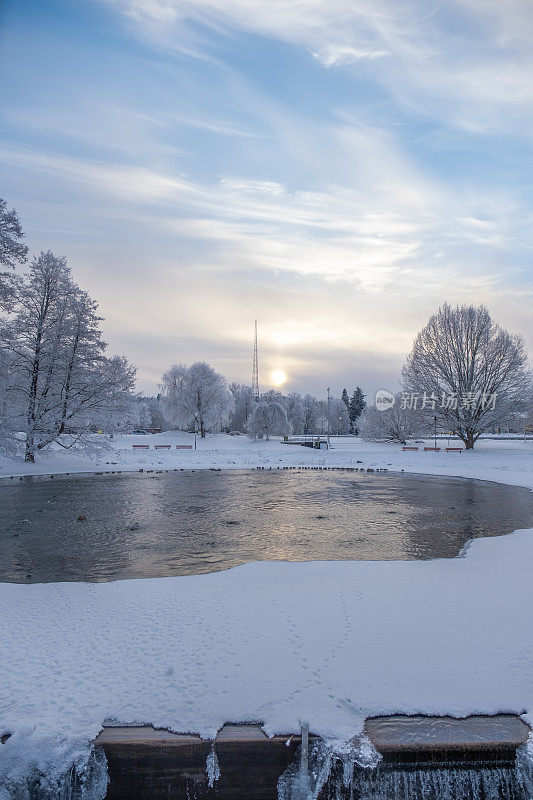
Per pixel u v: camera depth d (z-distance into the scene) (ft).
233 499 55.77
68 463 95.20
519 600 20.89
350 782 11.61
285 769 11.83
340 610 19.70
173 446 156.46
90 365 92.79
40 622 18.58
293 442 173.47
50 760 11.44
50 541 34.40
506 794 11.78
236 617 18.95
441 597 21.36
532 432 219.61
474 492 62.85
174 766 11.73
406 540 34.60
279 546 32.81
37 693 13.39
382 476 84.53
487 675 14.40
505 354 127.34
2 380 83.30
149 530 38.32
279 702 13.07
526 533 36.17
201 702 13.05
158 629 17.76
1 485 68.90
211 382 209.15
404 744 11.75
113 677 14.23
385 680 14.11
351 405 400.26
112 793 11.61
